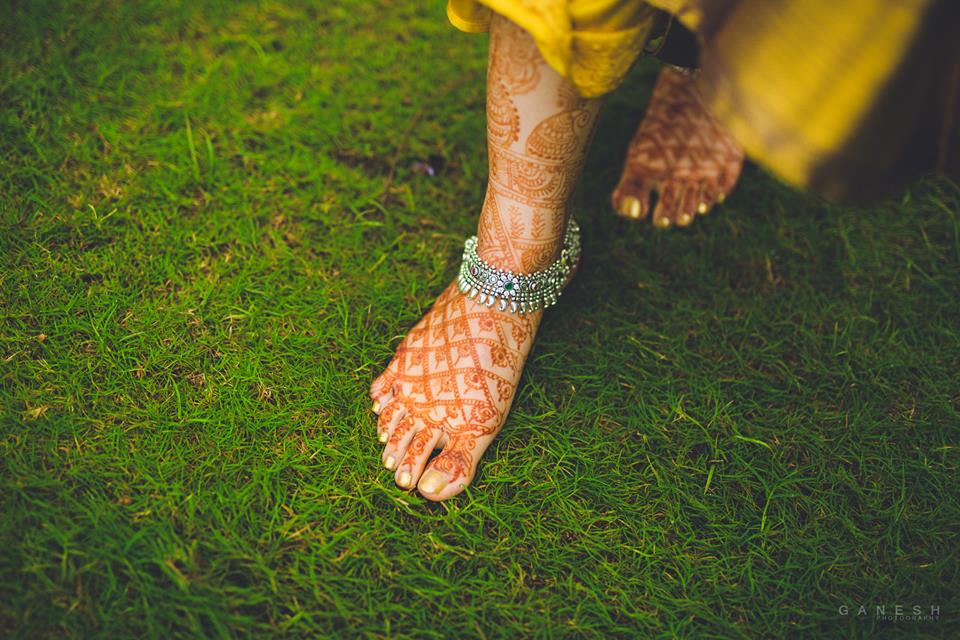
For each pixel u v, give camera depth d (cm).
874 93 69
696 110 105
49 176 100
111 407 88
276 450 88
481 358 89
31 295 93
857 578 85
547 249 88
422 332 92
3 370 89
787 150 71
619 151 111
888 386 95
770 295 101
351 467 88
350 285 98
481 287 89
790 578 86
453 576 84
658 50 82
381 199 104
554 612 83
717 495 89
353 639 81
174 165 103
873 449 92
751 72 70
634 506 88
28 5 112
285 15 117
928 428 93
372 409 91
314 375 92
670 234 105
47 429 86
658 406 94
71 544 81
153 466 86
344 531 85
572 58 74
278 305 95
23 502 83
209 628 80
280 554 84
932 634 83
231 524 84
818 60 68
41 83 106
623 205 104
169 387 90
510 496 88
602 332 97
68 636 78
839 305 101
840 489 90
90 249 97
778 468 91
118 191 101
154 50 111
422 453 87
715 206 107
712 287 101
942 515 88
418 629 81
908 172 74
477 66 115
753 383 95
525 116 80
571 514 88
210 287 95
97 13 113
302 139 107
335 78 112
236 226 100
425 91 113
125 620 79
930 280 102
